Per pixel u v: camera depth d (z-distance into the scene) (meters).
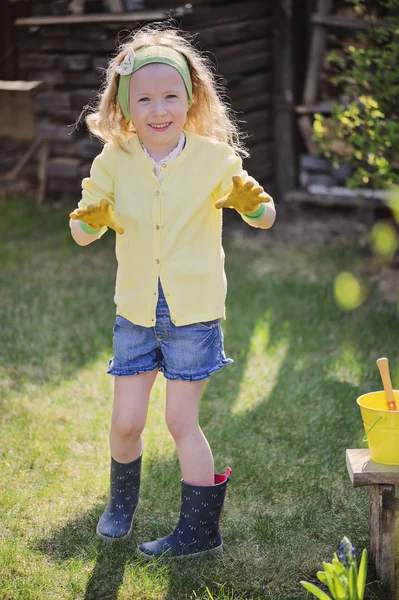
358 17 6.84
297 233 7.14
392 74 5.08
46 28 7.59
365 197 7.11
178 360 2.68
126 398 2.75
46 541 2.89
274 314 5.25
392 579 2.58
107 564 2.74
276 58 7.45
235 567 2.74
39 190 8.41
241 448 3.58
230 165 2.69
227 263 6.36
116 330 2.78
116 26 7.18
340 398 4.04
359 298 5.52
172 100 2.64
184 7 6.84
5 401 4.04
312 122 7.44
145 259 2.67
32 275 6.05
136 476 2.90
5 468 3.40
